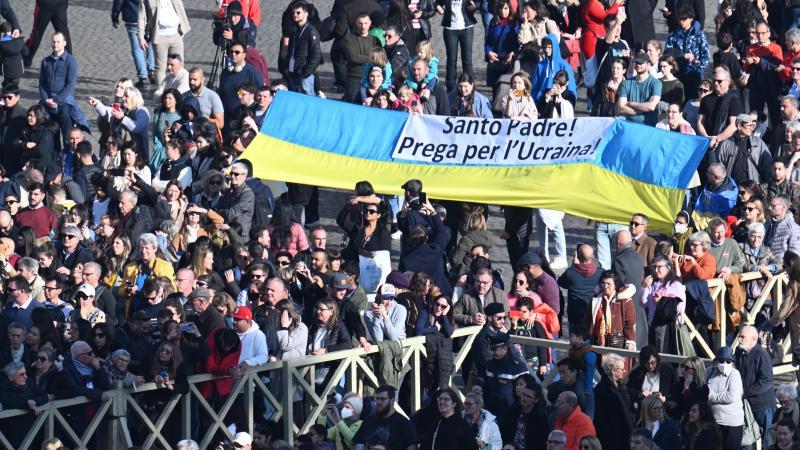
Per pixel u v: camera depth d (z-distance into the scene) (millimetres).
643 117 71562
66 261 61375
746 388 55188
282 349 55500
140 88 83188
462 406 54594
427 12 81562
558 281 60188
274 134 70000
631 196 65938
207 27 91375
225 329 54094
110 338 54000
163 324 53125
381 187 68000
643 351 54344
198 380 53562
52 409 51562
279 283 55719
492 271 59125
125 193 62969
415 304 57250
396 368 56562
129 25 82688
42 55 87562
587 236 71750
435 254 60531
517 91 71250
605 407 53812
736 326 60000
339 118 70250
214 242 60406
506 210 66688
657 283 58156
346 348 56375
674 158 66500
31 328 53906
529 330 58531
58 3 83938
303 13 76375
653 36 79188
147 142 71812
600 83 76688
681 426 54125
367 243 62188
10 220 62594
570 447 51938
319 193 75875
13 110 72562
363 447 52750
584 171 67062
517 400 54500
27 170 67375
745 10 79375
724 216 65562
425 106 71438
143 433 53469
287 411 55219
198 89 72250
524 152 68125
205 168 67875
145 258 58031
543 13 76500
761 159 68312
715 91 70688
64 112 73438
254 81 74062
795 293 59062
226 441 54500
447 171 68250
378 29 76938
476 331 58156
